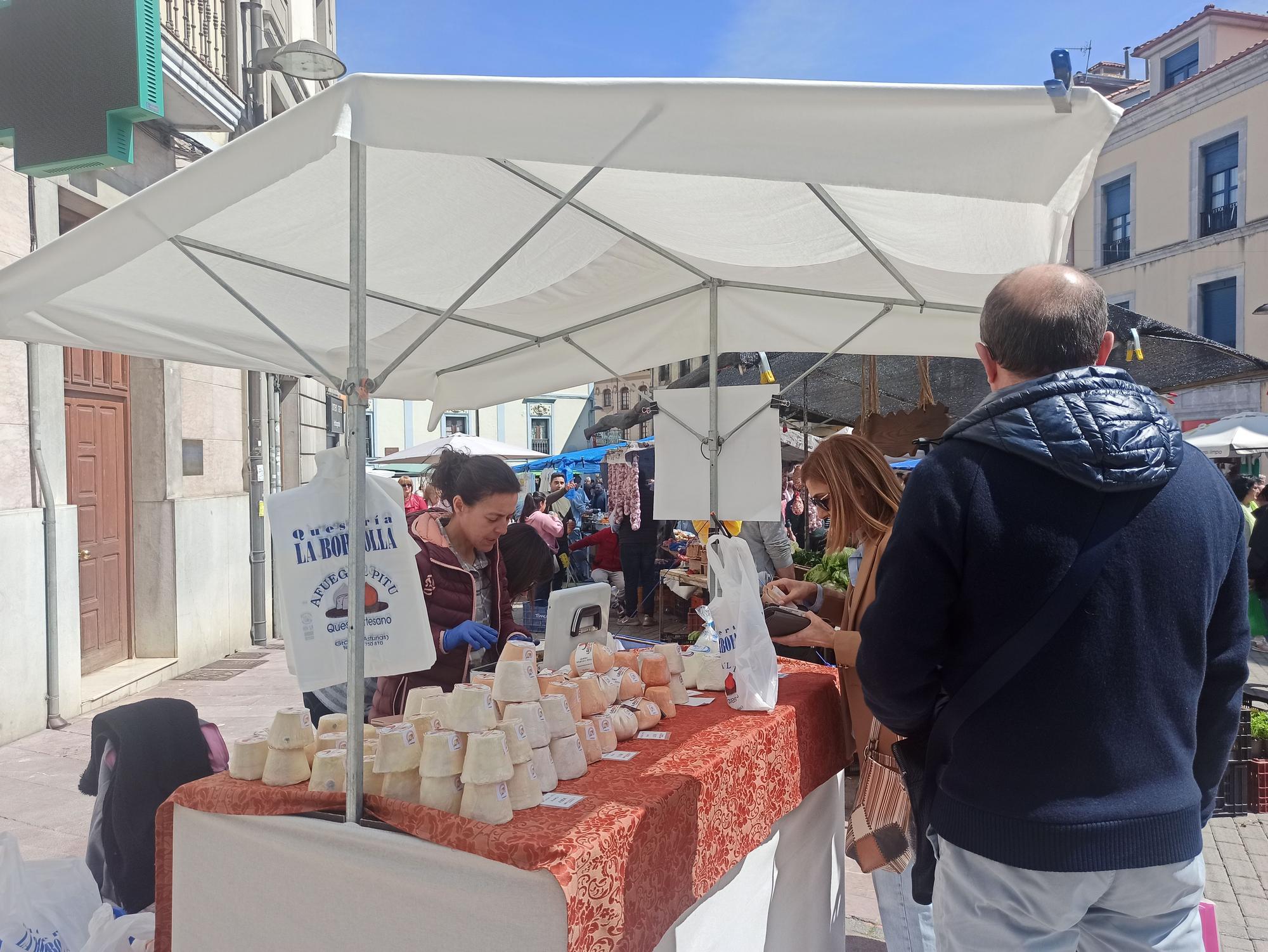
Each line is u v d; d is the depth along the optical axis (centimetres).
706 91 144
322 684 170
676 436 347
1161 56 2291
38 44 267
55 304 255
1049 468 139
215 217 219
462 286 304
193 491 764
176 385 731
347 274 269
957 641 150
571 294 331
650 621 1005
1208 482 147
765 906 227
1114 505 139
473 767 159
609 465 1168
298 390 1144
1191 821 140
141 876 248
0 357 508
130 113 266
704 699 260
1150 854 136
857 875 386
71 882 226
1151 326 564
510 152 147
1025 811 139
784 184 222
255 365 334
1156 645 138
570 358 385
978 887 146
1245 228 1916
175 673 707
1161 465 139
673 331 361
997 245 228
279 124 152
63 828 395
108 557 677
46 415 541
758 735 220
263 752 188
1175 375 588
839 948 284
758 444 329
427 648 179
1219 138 1969
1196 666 143
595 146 146
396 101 145
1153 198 2119
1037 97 138
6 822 402
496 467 280
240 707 617
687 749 204
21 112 270
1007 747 141
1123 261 2191
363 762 171
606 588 281
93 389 659
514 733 168
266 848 176
